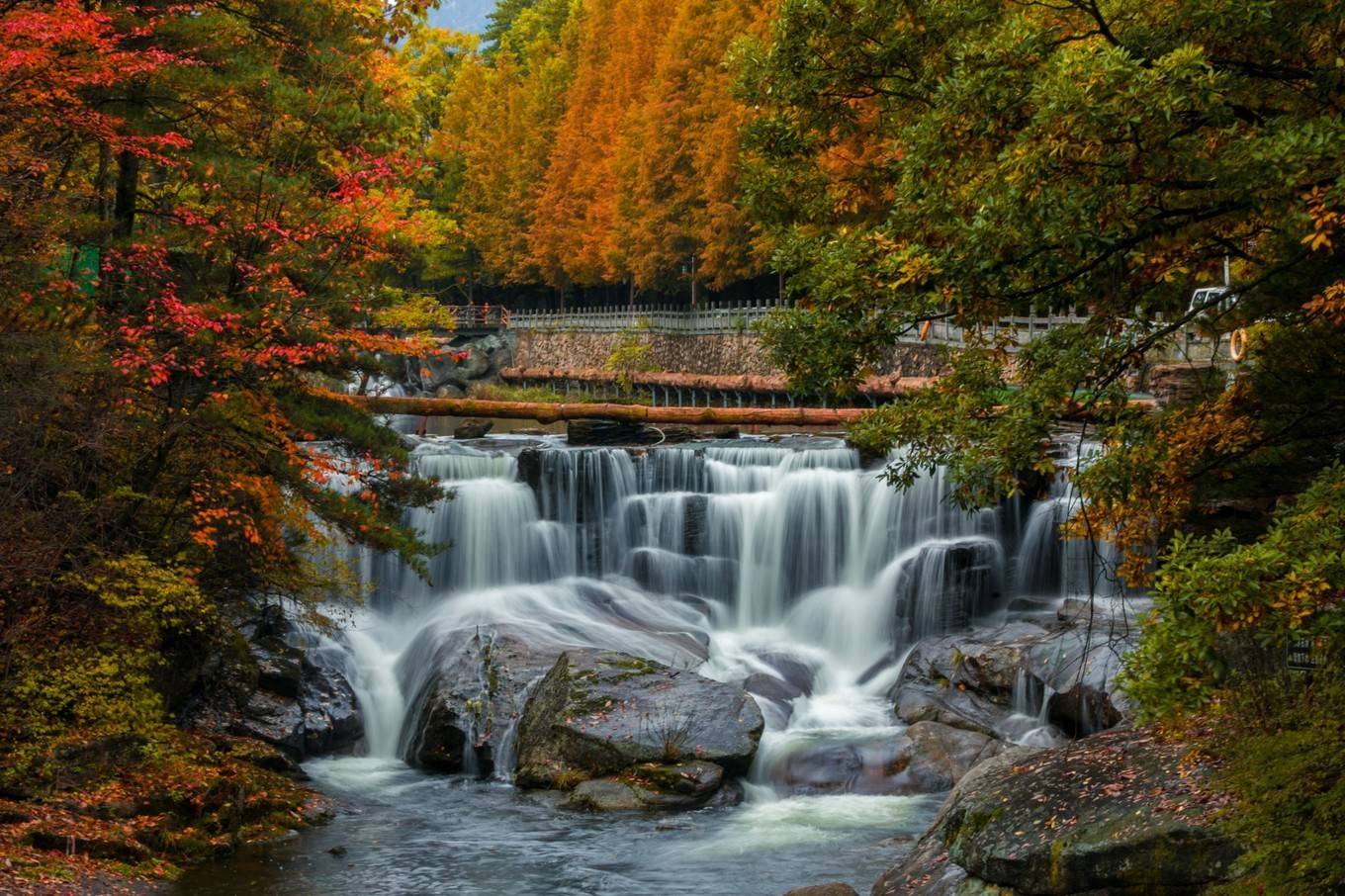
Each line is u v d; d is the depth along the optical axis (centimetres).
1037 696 1884
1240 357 1309
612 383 6550
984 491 1086
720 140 5303
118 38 1507
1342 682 932
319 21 1888
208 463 1703
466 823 1612
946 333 4331
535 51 9331
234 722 1848
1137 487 1135
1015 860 988
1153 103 844
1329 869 805
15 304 1411
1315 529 831
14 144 1448
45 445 1451
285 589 1895
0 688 1408
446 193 8562
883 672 2230
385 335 1786
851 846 1501
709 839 1535
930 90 1195
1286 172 869
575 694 1848
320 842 1515
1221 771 960
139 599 1470
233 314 1579
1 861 1191
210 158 1633
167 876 1326
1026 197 927
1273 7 943
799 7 1214
